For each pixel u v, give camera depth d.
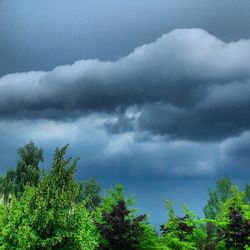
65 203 12.80
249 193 22.03
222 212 18.69
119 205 17.16
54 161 13.06
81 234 12.84
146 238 17.56
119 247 16.50
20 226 12.45
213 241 17.48
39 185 12.96
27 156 38.62
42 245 12.30
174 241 17.91
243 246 16.66
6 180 35.22
